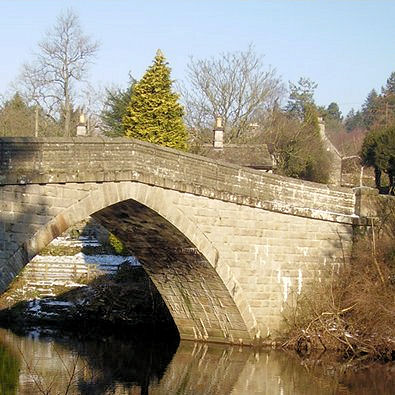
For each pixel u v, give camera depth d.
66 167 18.30
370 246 24.33
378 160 41.09
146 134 33.03
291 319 23.84
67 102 52.94
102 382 19.27
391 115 73.31
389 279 23.67
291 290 23.88
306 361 22.33
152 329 29.52
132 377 19.98
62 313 30.39
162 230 22.06
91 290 31.22
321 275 24.27
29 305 30.95
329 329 23.47
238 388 18.72
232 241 22.72
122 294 30.23
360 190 24.95
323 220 24.33
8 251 17.12
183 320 26.53
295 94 73.12
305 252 24.05
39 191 17.81
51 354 23.05
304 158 52.72
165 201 20.91
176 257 23.45
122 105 46.00
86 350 24.09
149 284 29.94
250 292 23.27
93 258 36.19
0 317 30.41
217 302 24.09
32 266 34.09
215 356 23.14
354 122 103.75
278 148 51.97
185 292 25.19
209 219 22.14
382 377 20.14
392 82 88.94
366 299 23.23
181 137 33.72
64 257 36.41
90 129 55.72
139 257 25.08
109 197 19.33
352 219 24.75
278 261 23.62
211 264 22.34
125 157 19.61
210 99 49.72
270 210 23.31
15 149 17.25
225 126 49.56
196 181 21.55
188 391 18.41
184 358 22.86
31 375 19.42
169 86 33.66
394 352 23.19
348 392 18.31
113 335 27.97
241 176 22.69
